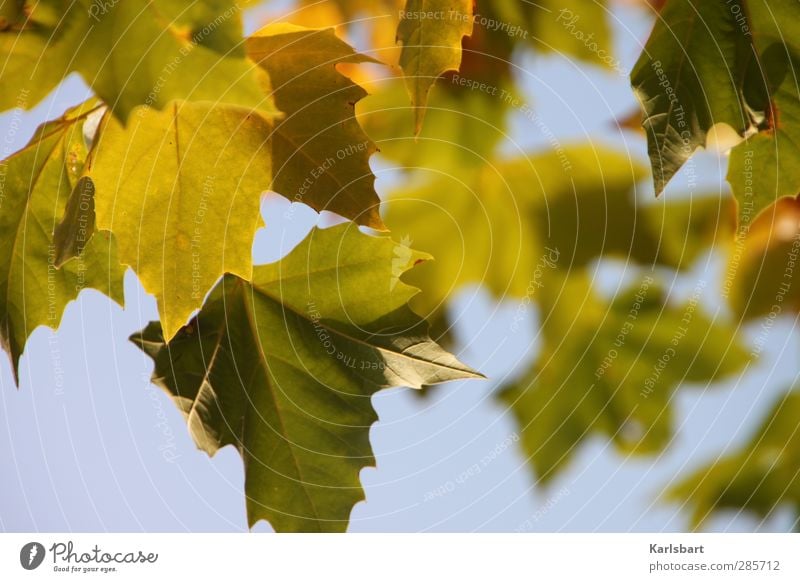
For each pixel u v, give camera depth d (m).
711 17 1.51
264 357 1.55
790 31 1.51
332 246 1.55
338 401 1.54
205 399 1.54
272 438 1.54
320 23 1.63
